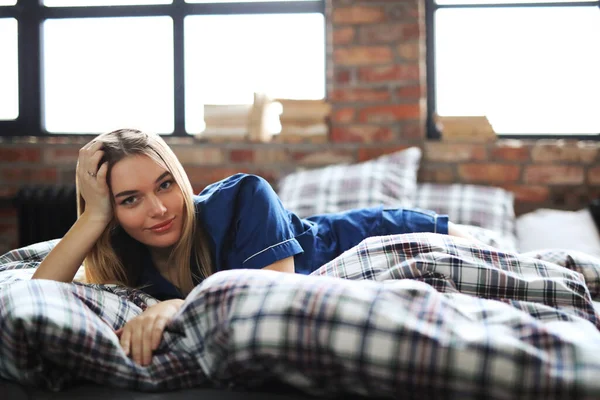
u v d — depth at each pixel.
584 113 3.67
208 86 3.87
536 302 1.44
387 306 1.15
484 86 3.73
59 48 3.93
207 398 1.23
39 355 1.29
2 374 1.35
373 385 1.13
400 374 1.09
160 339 1.35
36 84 3.93
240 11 3.82
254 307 1.19
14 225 3.83
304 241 1.96
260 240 1.75
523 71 3.70
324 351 1.13
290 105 3.63
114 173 1.65
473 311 1.24
